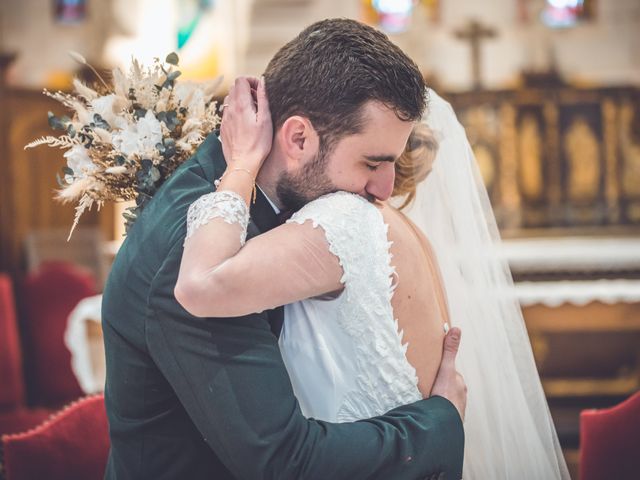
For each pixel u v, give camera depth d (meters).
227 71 9.41
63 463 2.09
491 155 8.45
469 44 9.07
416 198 1.87
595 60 8.98
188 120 1.68
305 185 1.53
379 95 1.45
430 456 1.49
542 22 9.03
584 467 2.23
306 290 1.44
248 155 1.50
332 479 1.41
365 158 1.49
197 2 9.34
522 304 5.30
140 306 1.49
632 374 5.99
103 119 1.67
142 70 1.74
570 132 8.45
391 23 9.27
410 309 1.57
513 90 8.45
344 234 1.47
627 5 8.94
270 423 1.40
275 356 1.46
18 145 8.09
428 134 1.77
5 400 5.86
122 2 9.12
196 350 1.43
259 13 9.43
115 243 8.27
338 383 1.53
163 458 1.53
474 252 1.86
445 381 1.62
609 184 8.40
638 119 8.41
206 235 1.42
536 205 8.41
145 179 1.63
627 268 5.91
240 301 1.38
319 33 1.51
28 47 8.91
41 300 6.52
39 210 8.18
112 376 1.56
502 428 1.83
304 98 1.48
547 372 6.04
